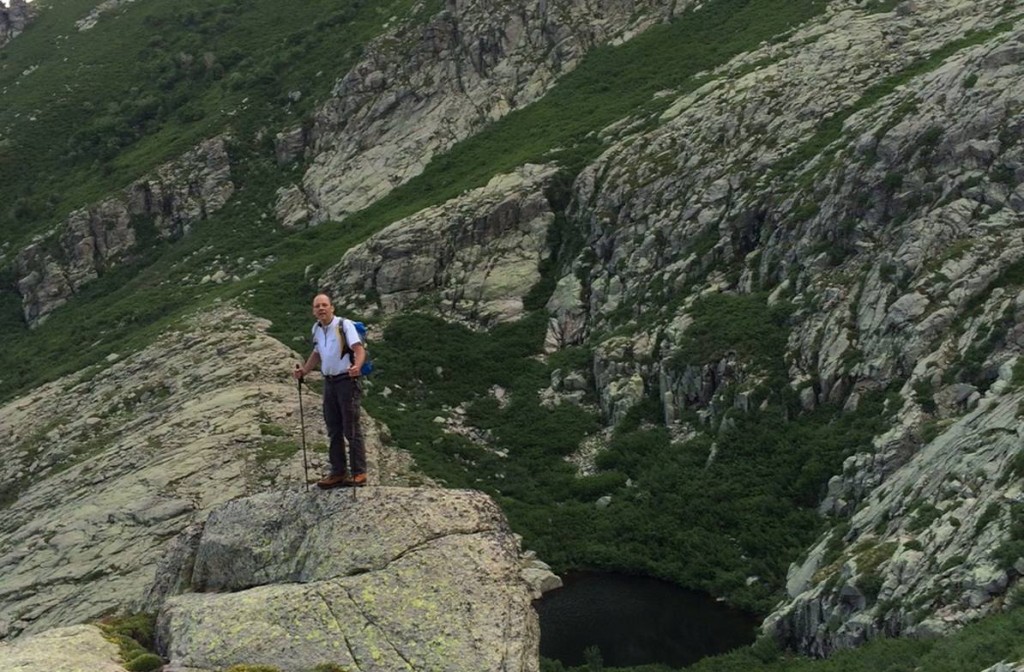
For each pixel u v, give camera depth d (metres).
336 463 13.74
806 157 53.31
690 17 83.69
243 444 44.00
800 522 37.53
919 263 42.47
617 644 32.62
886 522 29.91
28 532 43.31
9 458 53.47
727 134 59.56
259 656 11.34
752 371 44.81
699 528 39.75
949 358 37.62
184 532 14.46
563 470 46.69
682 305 51.72
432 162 80.75
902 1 68.12
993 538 23.81
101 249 87.25
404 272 62.53
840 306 44.19
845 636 25.70
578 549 40.47
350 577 12.26
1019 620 19.41
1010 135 44.22
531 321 58.41
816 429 40.88
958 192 44.00
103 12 131.38
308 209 83.75
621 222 59.59
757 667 27.89
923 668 19.78
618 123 69.50
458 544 12.62
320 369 13.66
